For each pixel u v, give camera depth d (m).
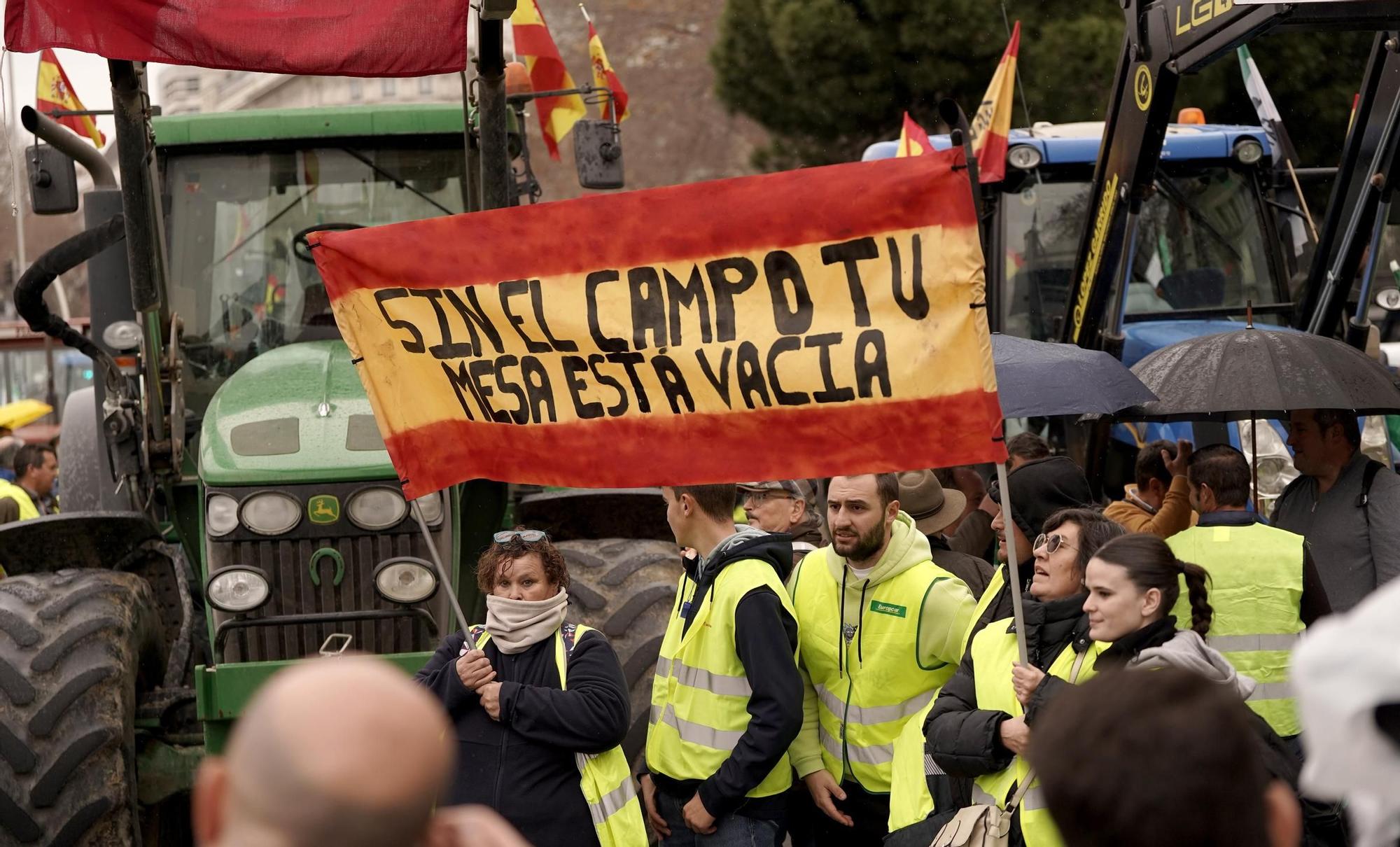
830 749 3.94
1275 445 6.29
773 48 17.03
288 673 1.34
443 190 5.79
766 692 3.62
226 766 1.33
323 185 5.73
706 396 3.47
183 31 4.41
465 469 3.70
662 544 4.88
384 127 5.65
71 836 4.04
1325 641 1.24
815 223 3.32
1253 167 7.95
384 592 4.38
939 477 5.55
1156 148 6.07
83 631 4.28
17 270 21.47
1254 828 1.41
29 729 4.08
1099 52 15.30
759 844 3.79
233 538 4.47
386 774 1.27
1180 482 4.78
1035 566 3.82
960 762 3.25
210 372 5.54
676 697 3.87
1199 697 1.47
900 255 3.28
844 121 16.88
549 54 8.35
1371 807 1.23
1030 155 7.83
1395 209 6.61
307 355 5.10
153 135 4.80
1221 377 4.53
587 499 5.22
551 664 3.62
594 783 3.58
